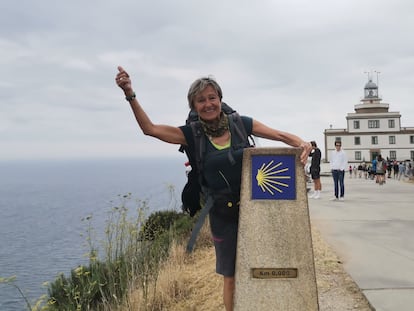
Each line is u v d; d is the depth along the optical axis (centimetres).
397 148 7562
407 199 1310
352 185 2166
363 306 388
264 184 288
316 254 577
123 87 283
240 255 283
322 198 1373
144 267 527
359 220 871
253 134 314
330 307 389
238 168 299
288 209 284
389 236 695
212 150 300
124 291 482
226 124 300
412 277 459
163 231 827
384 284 436
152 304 469
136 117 292
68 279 544
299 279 277
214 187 303
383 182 2311
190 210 328
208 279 539
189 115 315
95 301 510
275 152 288
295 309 275
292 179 287
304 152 286
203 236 783
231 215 304
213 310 438
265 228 283
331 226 801
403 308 368
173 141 303
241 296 281
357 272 482
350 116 7731
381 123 7619
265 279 280
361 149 7669
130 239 510
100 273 514
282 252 280
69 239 2109
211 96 295
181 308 461
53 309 454
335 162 1288
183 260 650
